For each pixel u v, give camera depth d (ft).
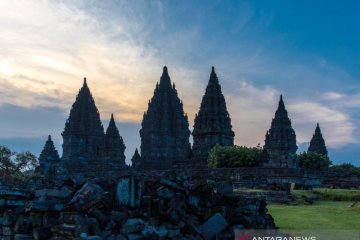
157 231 40.93
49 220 43.88
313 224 70.54
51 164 386.73
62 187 55.31
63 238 39.65
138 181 46.47
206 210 49.16
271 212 90.07
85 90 441.68
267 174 178.60
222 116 288.10
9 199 52.08
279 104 370.32
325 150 434.30
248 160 204.95
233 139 295.48
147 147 391.45
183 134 399.44
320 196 133.90
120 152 387.75
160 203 46.14
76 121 426.51
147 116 400.47
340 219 77.20
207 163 240.94
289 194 126.21
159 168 374.22
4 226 46.91
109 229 40.63
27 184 78.13
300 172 177.27
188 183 53.11
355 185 188.24
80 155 419.13
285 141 356.38
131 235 39.19
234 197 54.44
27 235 44.29
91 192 43.60
